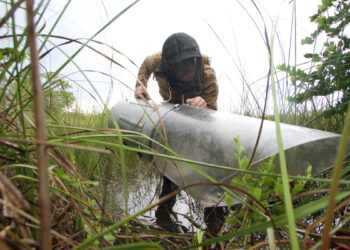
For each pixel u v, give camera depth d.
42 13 0.63
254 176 0.92
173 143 1.37
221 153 1.06
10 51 0.86
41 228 0.31
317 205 0.45
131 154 2.54
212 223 1.30
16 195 0.36
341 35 1.49
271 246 0.58
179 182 1.37
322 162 0.97
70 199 0.81
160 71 2.48
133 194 1.82
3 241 0.34
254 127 1.03
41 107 0.32
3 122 0.78
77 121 2.19
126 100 2.46
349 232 0.65
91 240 0.45
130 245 0.42
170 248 1.00
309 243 0.66
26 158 0.69
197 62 2.30
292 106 1.71
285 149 0.83
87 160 2.00
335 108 1.49
